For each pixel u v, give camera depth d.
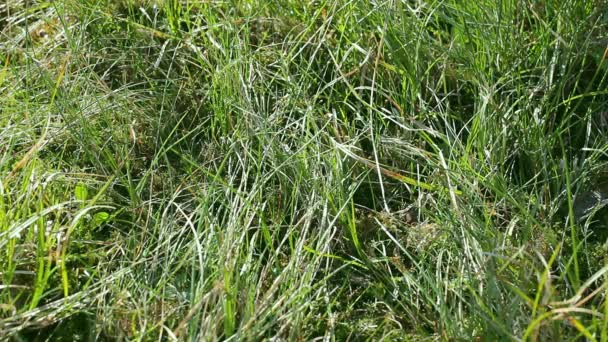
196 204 2.83
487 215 2.58
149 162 3.06
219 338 2.26
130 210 2.79
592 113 3.06
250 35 3.47
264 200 2.83
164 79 3.34
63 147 3.03
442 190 2.73
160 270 2.59
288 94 3.12
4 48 3.50
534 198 2.76
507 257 2.36
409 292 2.49
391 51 3.18
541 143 2.85
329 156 2.87
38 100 3.21
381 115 3.14
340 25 3.30
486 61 3.21
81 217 2.71
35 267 2.54
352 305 2.50
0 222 2.53
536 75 3.17
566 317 2.10
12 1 3.77
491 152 2.85
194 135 3.14
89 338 2.36
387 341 2.33
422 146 2.99
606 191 2.78
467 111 3.17
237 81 3.12
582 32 3.24
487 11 3.28
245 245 2.68
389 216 2.76
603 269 2.12
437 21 3.29
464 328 2.31
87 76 3.22
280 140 2.99
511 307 2.21
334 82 3.05
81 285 2.55
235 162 2.97
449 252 2.56
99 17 3.51
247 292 2.38
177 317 2.40
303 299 2.44
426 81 3.18
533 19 3.41
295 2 3.55
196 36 3.52
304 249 2.57
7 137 2.99
